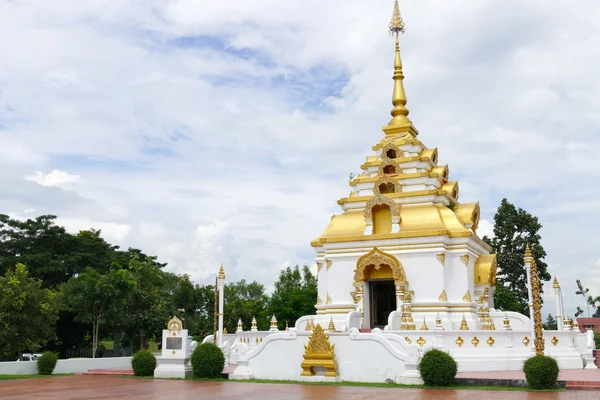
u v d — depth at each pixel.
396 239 44.22
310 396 23.98
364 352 30.73
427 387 27.83
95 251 80.75
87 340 66.94
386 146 51.69
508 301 71.25
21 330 47.88
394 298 44.44
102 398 23.78
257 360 32.88
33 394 25.69
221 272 39.16
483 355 34.44
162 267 87.19
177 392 25.89
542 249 77.12
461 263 43.38
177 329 34.38
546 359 26.80
